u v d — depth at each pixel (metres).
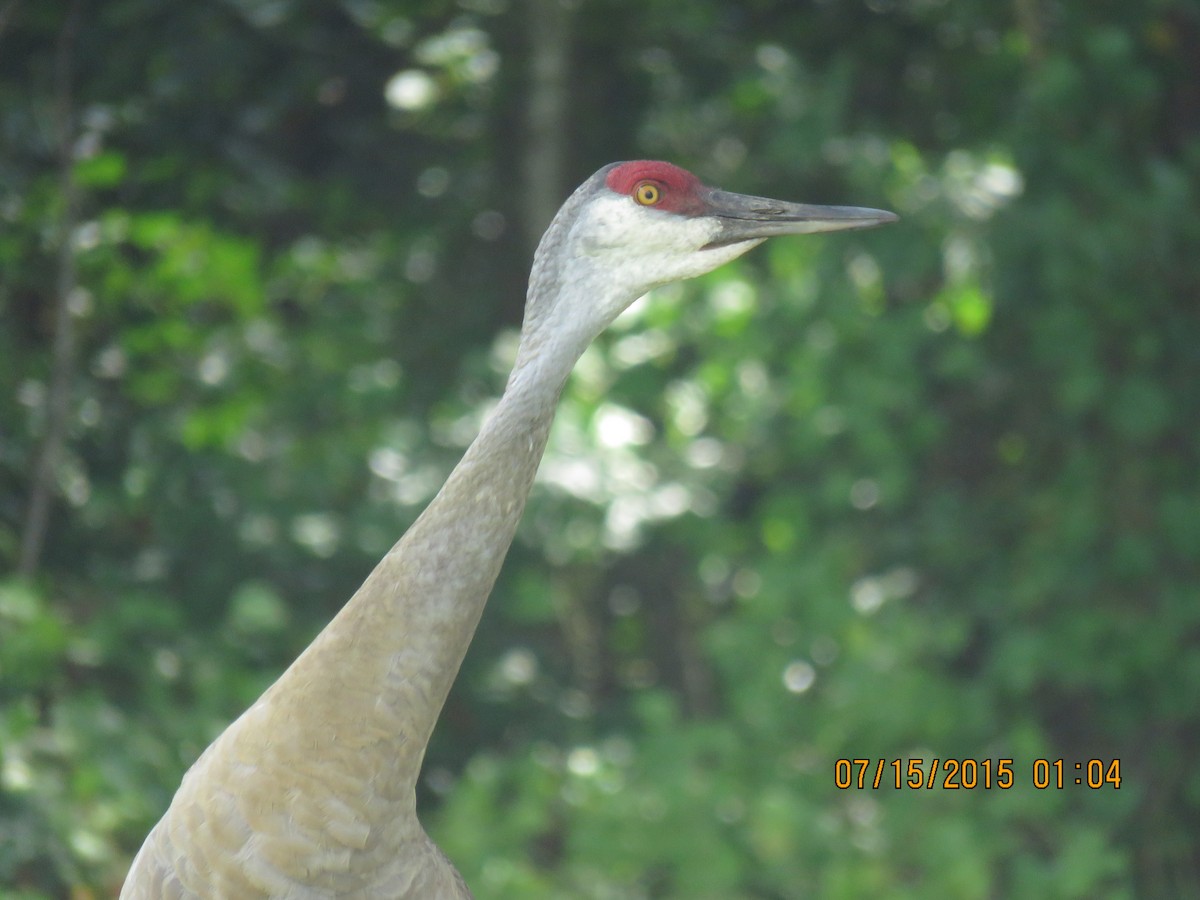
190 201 11.41
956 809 10.16
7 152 10.20
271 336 11.31
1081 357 11.07
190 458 10.79
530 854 10.84
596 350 11.41
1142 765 11.83
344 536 11.07
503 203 13.52
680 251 4.83
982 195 10.98
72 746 8.44
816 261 10.91
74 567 10.54
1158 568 11.52
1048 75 10.95
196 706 9.41
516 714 12.09
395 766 4.40
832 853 9.77
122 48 11.17
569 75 12.91
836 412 10.93
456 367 13.05
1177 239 11.45
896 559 11.68
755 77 11.88
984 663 11.80
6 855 7.94
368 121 13.04
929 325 10.99
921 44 12.93
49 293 10.48
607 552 12.77
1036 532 11.59
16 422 9.93
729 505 13.39
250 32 11.59
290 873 4.31
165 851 4.42
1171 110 12.34
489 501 4.48
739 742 10.40
